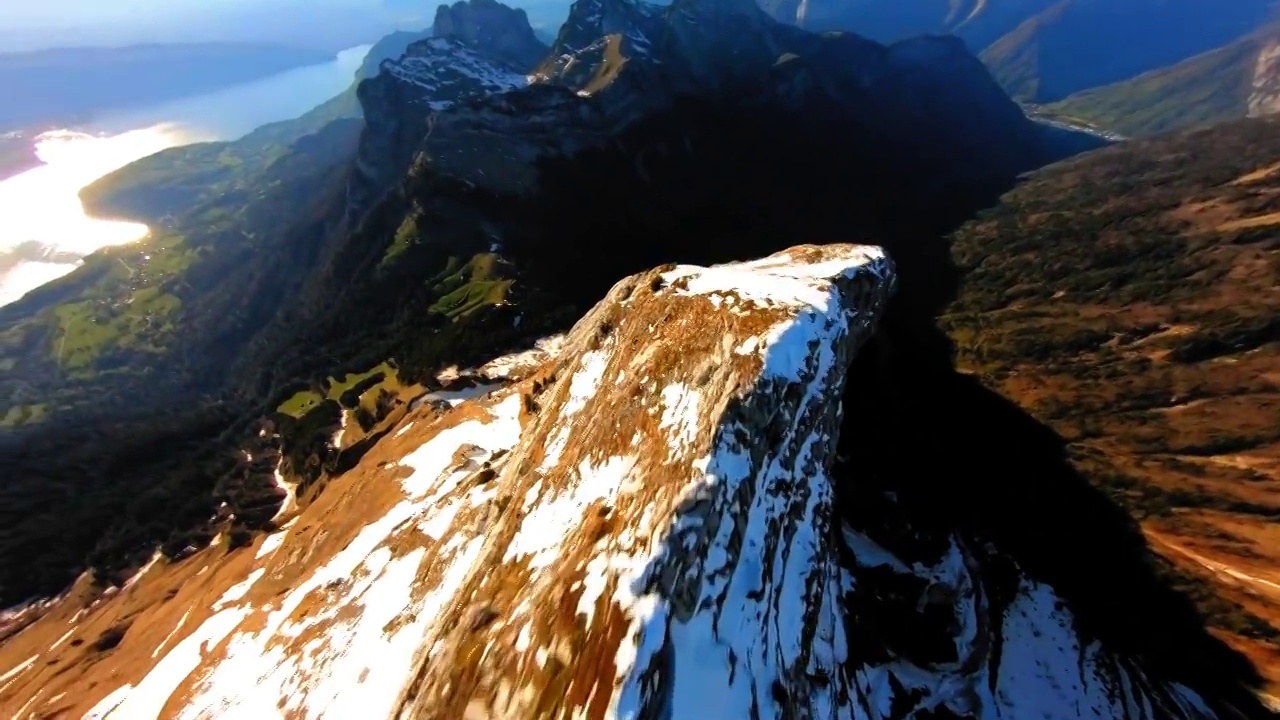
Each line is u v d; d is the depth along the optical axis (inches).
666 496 1040.8
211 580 2970.0
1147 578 2861.7
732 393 1211.2
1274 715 2253.9
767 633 1000.2
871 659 1577.3
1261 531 3270.2
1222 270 6161.4
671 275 1937.7
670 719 810.8
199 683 1770.4
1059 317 6077.8
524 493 1400.1
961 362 5620.1
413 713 1006.4
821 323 1513.3
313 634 1638.8
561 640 908.0
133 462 6486.2
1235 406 4382.4
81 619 4146.2
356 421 5017.2
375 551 1932.8
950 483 2915.8
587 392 1670.8
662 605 887.7
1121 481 3698.3
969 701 1756.9
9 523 5753.0
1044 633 2197.3
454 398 4104.3
